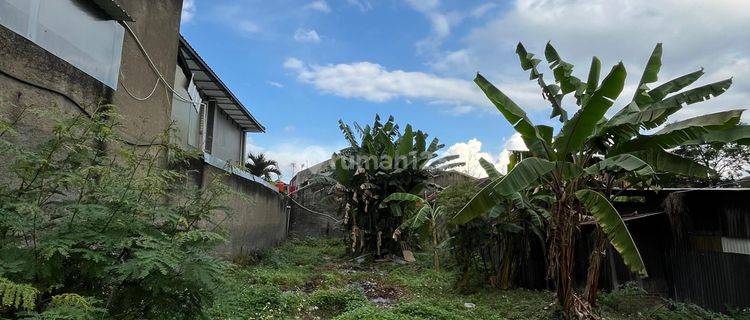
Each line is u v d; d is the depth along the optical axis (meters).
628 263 5.17
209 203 3.31
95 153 2.99
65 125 2.77
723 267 6.96
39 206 2.59
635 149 5.88
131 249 2.64
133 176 2.96
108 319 2.56
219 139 13.84
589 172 5.73
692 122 5.40
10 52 3.59
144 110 5.86
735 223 6.84
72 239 2.47
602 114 5.30
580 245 8.84
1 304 2.38
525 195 8.20
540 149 6.13
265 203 12.59
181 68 9.02
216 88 11.95
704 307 7.21
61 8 4.27
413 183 13.23
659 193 8.20
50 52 4.07
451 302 7.04
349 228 13.48
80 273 2.70
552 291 8.23
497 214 7.99
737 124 5.34
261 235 12.02
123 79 5.36
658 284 8.00
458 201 8.43
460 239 8.35
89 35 4.71
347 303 6.32
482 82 6.29
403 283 8.88
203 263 2.76
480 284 8.57
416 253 13.42
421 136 13.15
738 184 11.29
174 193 3.34
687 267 7.61
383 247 13.12
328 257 13.82
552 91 6.64
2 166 3.24
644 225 8.22
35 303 2.45
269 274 8.19
